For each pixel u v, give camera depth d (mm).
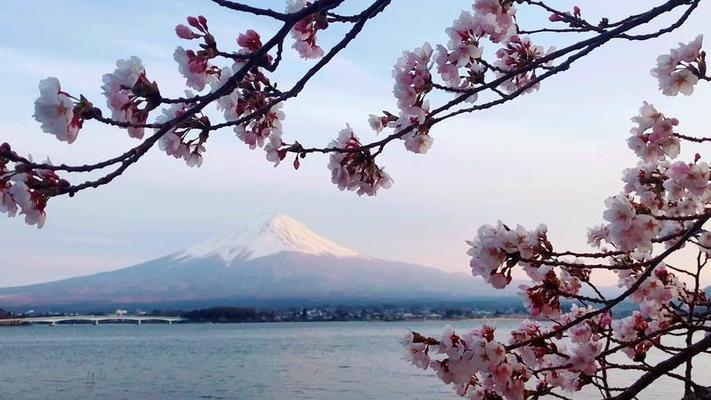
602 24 3598
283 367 105250
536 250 3688
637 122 4512
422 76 3502
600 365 4797
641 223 3527
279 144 3623
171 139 2938
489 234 3746
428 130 3557
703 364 47750
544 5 3594
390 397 62938
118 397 66375
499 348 3688
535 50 4320
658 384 43969
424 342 3797
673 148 4457
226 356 139500
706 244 5176
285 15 2572
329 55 2863
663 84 3912
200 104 2480
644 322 5457
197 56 2936
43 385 78750
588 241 5430
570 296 4418
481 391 4703
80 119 2301
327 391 69375
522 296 4594
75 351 167625
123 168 2312
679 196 4305
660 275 5312
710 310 5336
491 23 3490
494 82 3262
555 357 5055
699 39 3844
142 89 2480
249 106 3539
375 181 3973
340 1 2605
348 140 3953
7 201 2307
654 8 3041
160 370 102312
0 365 116250
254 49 3336
